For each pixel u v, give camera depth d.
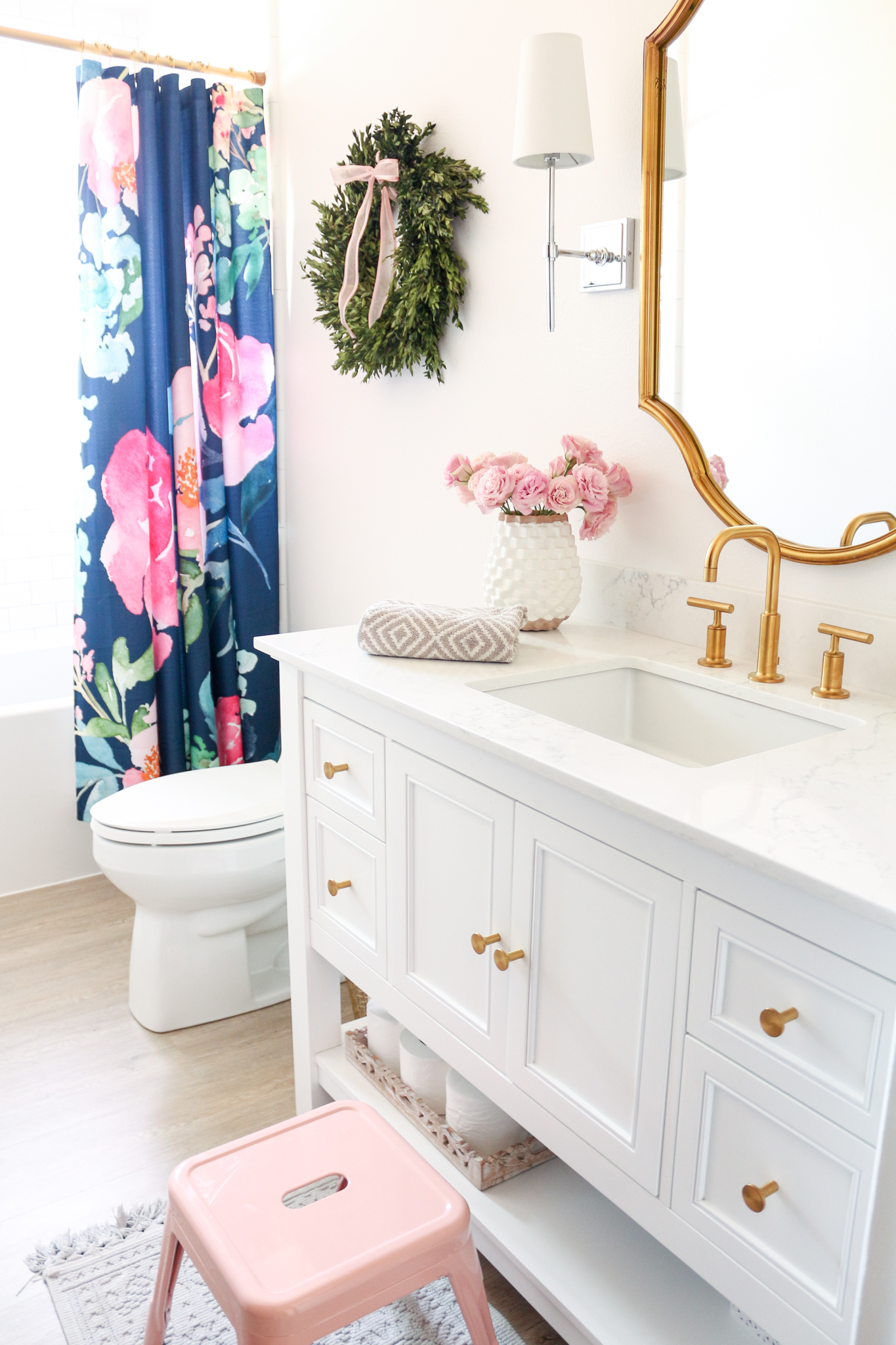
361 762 1.61
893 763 1.18
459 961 1.46
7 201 3.34
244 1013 2.35
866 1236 0.86
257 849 2.18
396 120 2.13
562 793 1.21
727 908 1.02
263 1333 1.09
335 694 1.65
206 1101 2.04
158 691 2.87
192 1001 2.28
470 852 1.40
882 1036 0.89
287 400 2.87
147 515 2.74
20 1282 1.62
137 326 2.63
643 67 1.64
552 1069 1.31
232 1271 1.13
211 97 2.66
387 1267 1.15
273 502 2.89
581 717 1.62
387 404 2.42
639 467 1.79
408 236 2.12
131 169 2.58
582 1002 1.24
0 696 3.43
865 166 1.34
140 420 2.68
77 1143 1.91
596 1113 1.25
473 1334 1.25
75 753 2.84
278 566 2.96
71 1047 2.21
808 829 0.99
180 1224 1.24
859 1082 0.92
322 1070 1.91
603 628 1.86
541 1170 1.60
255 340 2.79
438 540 2.32
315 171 2.58
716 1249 1.10
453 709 1.36
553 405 1.94
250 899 2.27
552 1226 1.49
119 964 2.54
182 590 2.84
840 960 0.92
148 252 2.62
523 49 1.60
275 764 2.51
